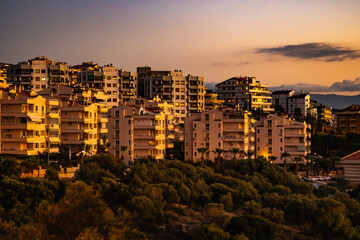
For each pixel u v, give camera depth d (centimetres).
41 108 14350
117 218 8438
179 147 19800
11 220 8588
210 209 11150
